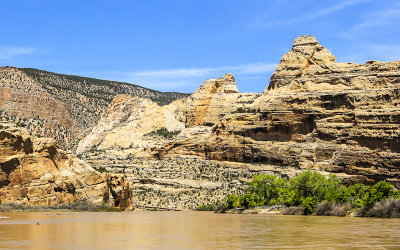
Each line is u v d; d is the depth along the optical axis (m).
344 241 54.38
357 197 129.50
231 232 65.50
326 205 111.56
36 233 63.47
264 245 51.44
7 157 135.25
